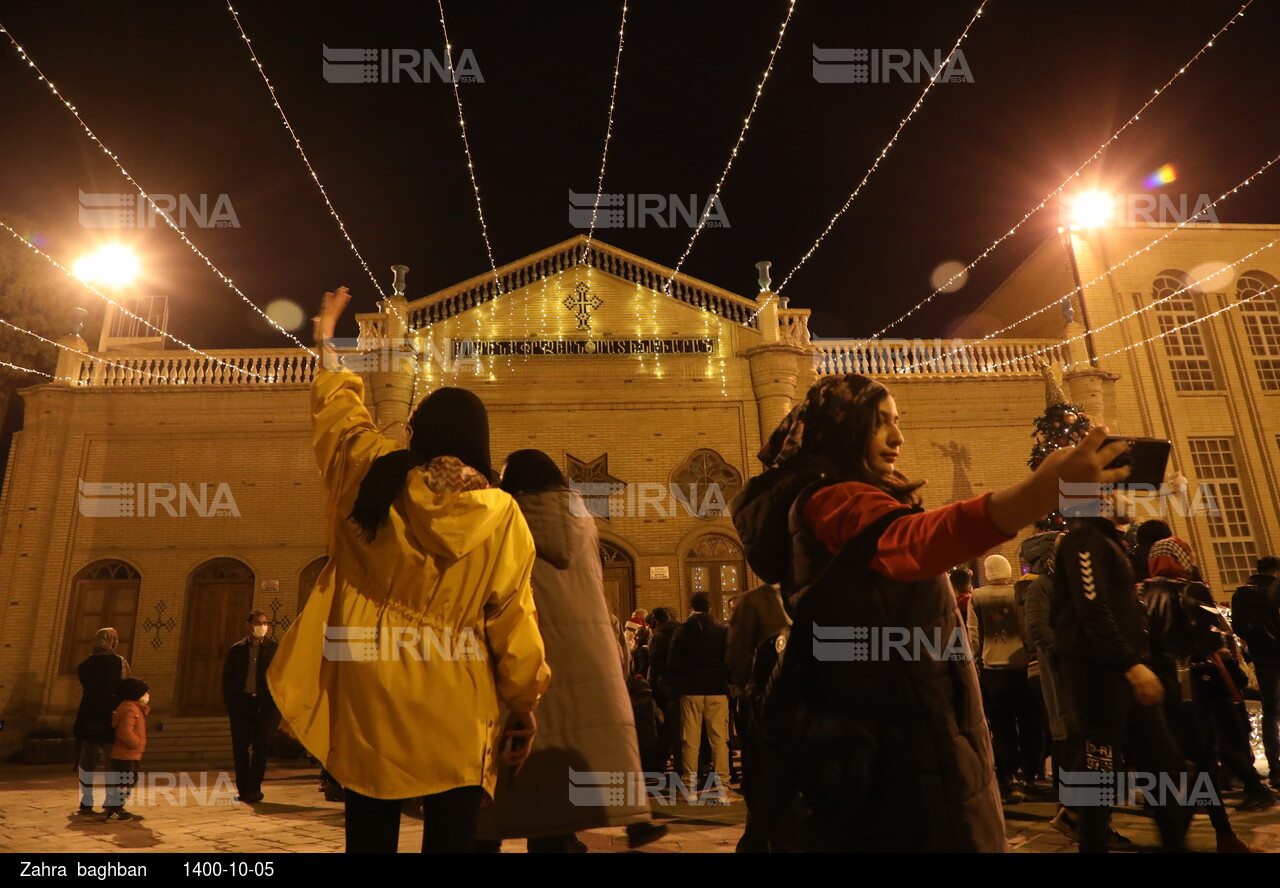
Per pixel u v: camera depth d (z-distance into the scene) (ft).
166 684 53.57
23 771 43.27
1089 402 61.52
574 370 59.98
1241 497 62.39
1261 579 23.84
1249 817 17.83
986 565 23.40
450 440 7.48
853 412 6.27
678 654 27.09
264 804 26.45
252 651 27.89
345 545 7.02
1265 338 66.39
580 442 58.85
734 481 58.80
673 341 60.95
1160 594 15.01
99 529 56.39
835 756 5.62
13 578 54.29
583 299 61.52
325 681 6.91
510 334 60.44
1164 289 67.00
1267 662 23.15
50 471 56.54
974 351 63.72
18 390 58.03
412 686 6.61
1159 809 11.42
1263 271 67.72
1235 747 18.88
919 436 60.70
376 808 6.59
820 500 5.65
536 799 8.72
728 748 29.58
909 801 5.50
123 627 54.85
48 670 53.26
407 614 6.75
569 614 9.39
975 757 5.69
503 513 7.21
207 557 56.24
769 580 6.50
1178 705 14.53
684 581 56.95
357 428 7.39
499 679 7.16
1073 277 66.08
